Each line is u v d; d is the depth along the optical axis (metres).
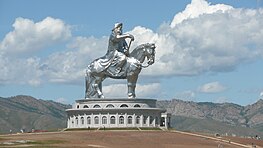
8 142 183.12
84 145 181.12
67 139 199.88
